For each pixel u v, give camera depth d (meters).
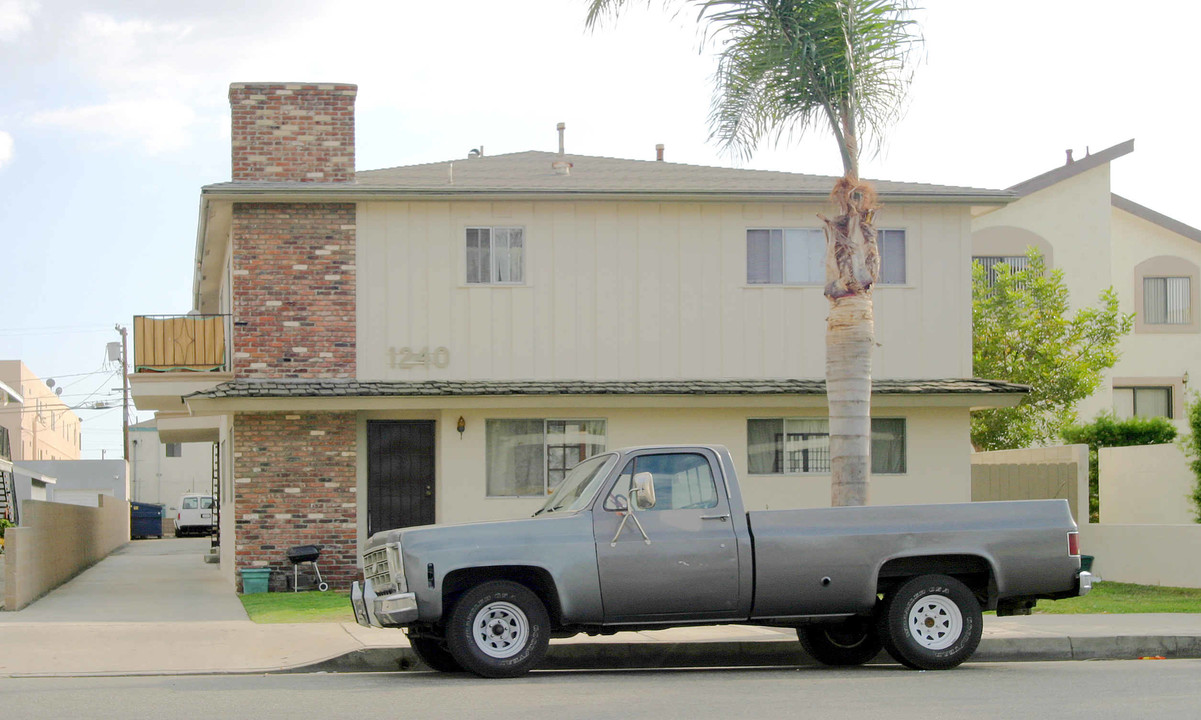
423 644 11.52
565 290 21.09
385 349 20.59
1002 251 30.91
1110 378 31.27
